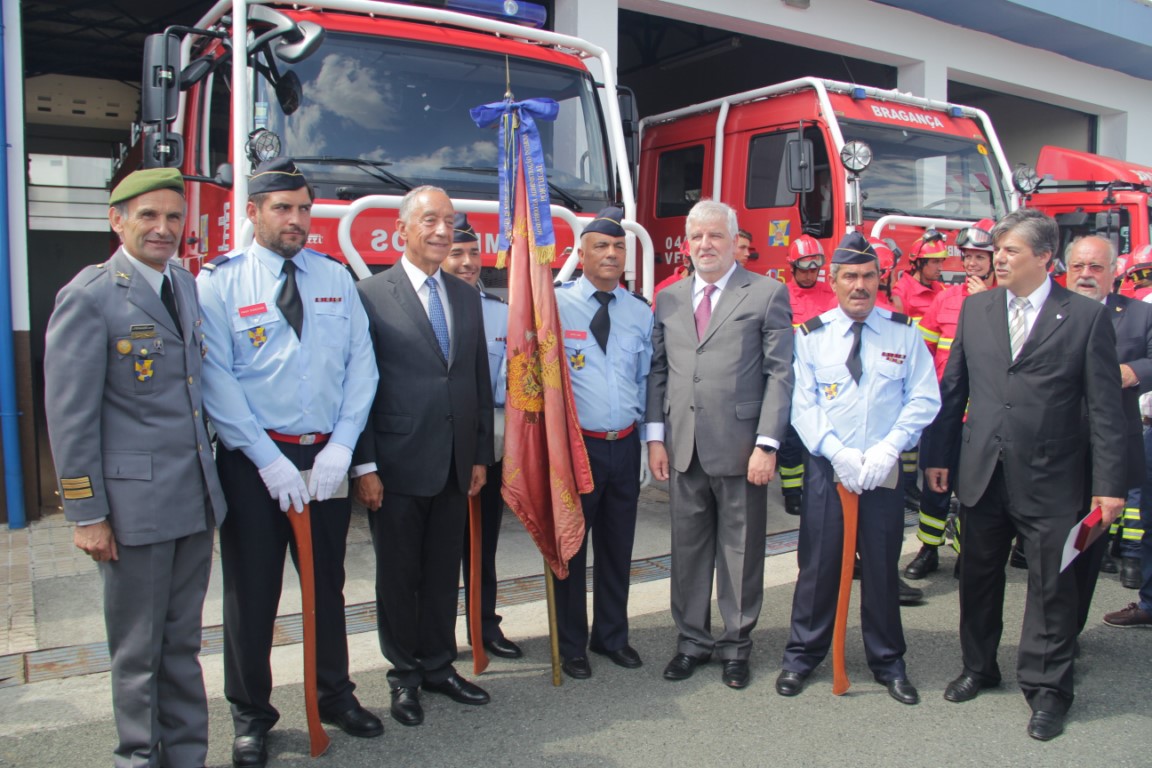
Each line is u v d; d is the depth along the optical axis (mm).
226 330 3113
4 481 5672
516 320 3688
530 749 3305
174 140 4488
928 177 7629
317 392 3199
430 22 5340
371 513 3543
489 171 5156
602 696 3727
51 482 6582
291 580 4906
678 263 8391
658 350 4047
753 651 4199
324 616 3357
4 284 5582
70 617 4402
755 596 3877
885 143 7441
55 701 3611
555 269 5254
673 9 8570
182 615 2988
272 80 4746
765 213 7453
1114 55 12297
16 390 5691
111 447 2809
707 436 3828
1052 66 12266
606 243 3842
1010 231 3541
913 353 3805
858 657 4156
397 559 3473
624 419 3949
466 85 5270
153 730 2908
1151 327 4664
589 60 6094
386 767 3184
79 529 2760
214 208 4992
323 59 4918
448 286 3555
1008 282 3586
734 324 3840
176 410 2895
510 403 3695
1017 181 8281
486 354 3678
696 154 8234
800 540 3859
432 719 3521
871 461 3633
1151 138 14148
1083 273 4441
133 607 2859
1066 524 3479
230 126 4812
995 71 11477
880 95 7527
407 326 3436
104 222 8039
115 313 2789
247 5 4762
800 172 6746
